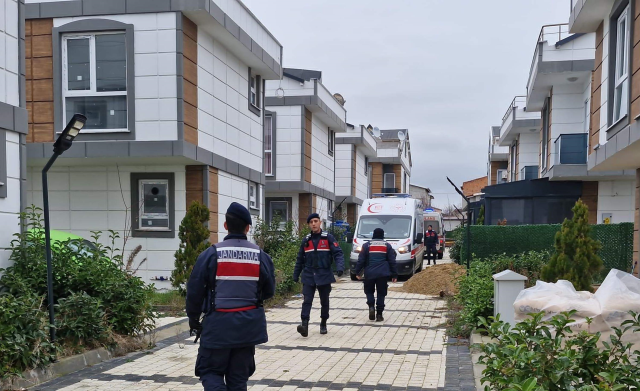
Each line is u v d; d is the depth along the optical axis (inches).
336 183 1204.5
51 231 345.1
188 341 318.0
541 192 730.2
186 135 470.9
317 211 936.9
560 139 681.0
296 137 853.8
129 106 464.4
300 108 852.0
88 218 508.7
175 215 504.7
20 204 289.3
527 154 1028.5
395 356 285.0
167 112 462.0
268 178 853.2
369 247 400.2
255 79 663.1
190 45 479.8
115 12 465.4
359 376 245.4
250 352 173.5
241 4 543.2
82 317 270.2
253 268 173.5
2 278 269.1
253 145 642.2
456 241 874.1
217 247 173.0
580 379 145.6
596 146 449.4
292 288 564.1
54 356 243.6
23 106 293.9
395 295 561.3
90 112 473.4
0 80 279.3
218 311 167.5
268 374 249.0
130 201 505.4
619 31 411.2
